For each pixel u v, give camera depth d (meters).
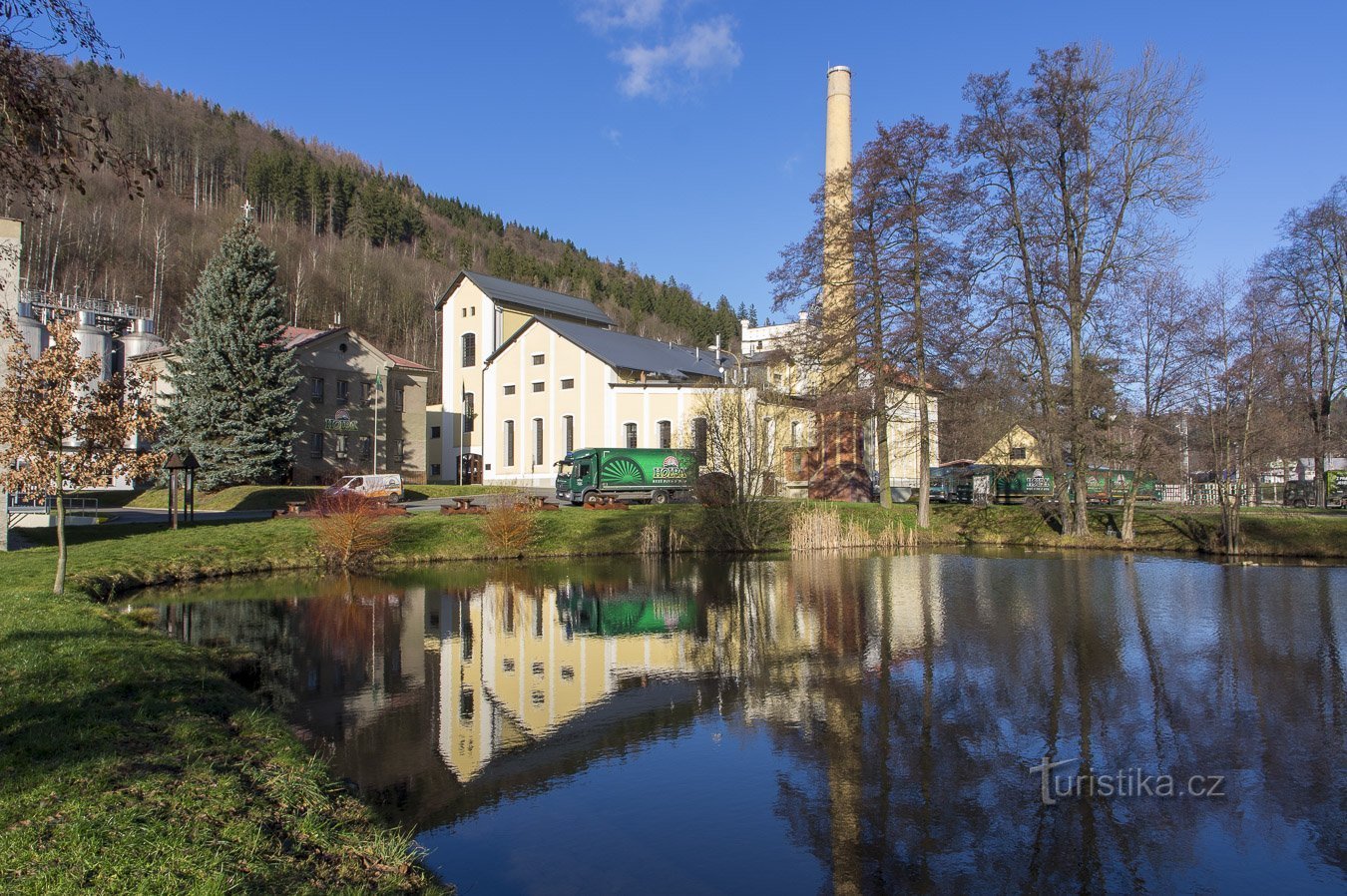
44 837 5.07
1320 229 40.62
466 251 134.50
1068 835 7.11
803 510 35.22
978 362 33.53
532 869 6.44
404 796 7.91
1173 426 31.78
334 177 126.69
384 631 16.05
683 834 7.12
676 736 9.70
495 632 16.05
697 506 35.19
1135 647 14.25
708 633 15.98
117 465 14.99
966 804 7.76
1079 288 32.50
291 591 21.41
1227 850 6.82
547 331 52.97
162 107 116.12
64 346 14.02
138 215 85.94
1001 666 13.02
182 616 17.42
